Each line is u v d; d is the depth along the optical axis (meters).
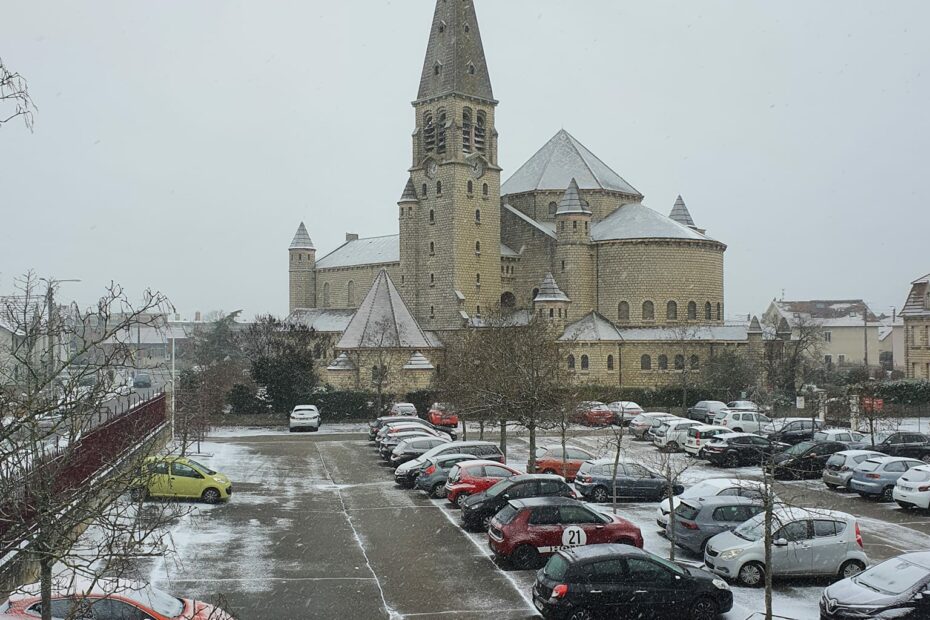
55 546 14.81
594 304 99.88
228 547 30.55
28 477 15.90
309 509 37.50
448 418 68.38
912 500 36.34
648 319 97.25
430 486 40.34
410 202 102.81
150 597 20.33
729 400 86.75
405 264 103.06
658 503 38.88
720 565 26.53
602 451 55.34
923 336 96.25
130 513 32.88
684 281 97.56
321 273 132.12
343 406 77.94
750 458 49.25
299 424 71.62
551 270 101.88
